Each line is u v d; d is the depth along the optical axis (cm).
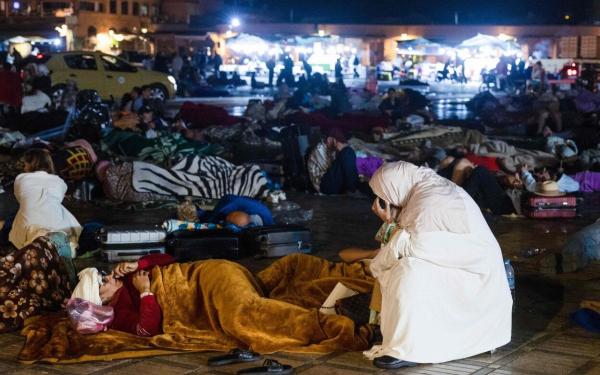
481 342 679
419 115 2638
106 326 721
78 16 7769
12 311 749
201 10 8794
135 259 945
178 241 950
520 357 686
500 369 659
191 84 4475
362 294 729
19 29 7550
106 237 940
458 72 6100
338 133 1488
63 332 711
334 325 695
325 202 1416
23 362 664
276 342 688
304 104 2845
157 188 1332
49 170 972
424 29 7231
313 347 687
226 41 6400
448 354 666
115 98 3228
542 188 1280
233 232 989
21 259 765
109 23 8119
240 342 695
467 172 1322
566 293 877
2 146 1755
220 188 1352
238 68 6203
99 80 3180
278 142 1941
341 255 800
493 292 684
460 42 6316
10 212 1269
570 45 7138
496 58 6019
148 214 1271
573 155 1728
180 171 1352
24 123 1947
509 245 1099
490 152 1725
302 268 789
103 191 1359
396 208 708
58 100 2498
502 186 1362
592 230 963
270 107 2606
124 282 738
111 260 941
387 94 2909
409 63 6228
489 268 681
